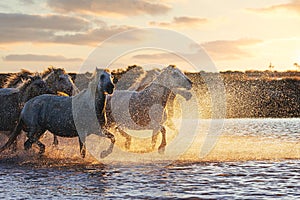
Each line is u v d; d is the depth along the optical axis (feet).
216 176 32.55
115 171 34.71
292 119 113.19
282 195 26.55
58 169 35.78
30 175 33.24
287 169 35.29
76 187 29.04
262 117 125.39
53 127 41.11
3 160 39.91
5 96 43.55
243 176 32.45
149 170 35.27
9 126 43.75
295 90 136.26
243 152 45.42
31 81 43.83
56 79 45.37
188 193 27.20
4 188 28.78
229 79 133.39
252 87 134.41
